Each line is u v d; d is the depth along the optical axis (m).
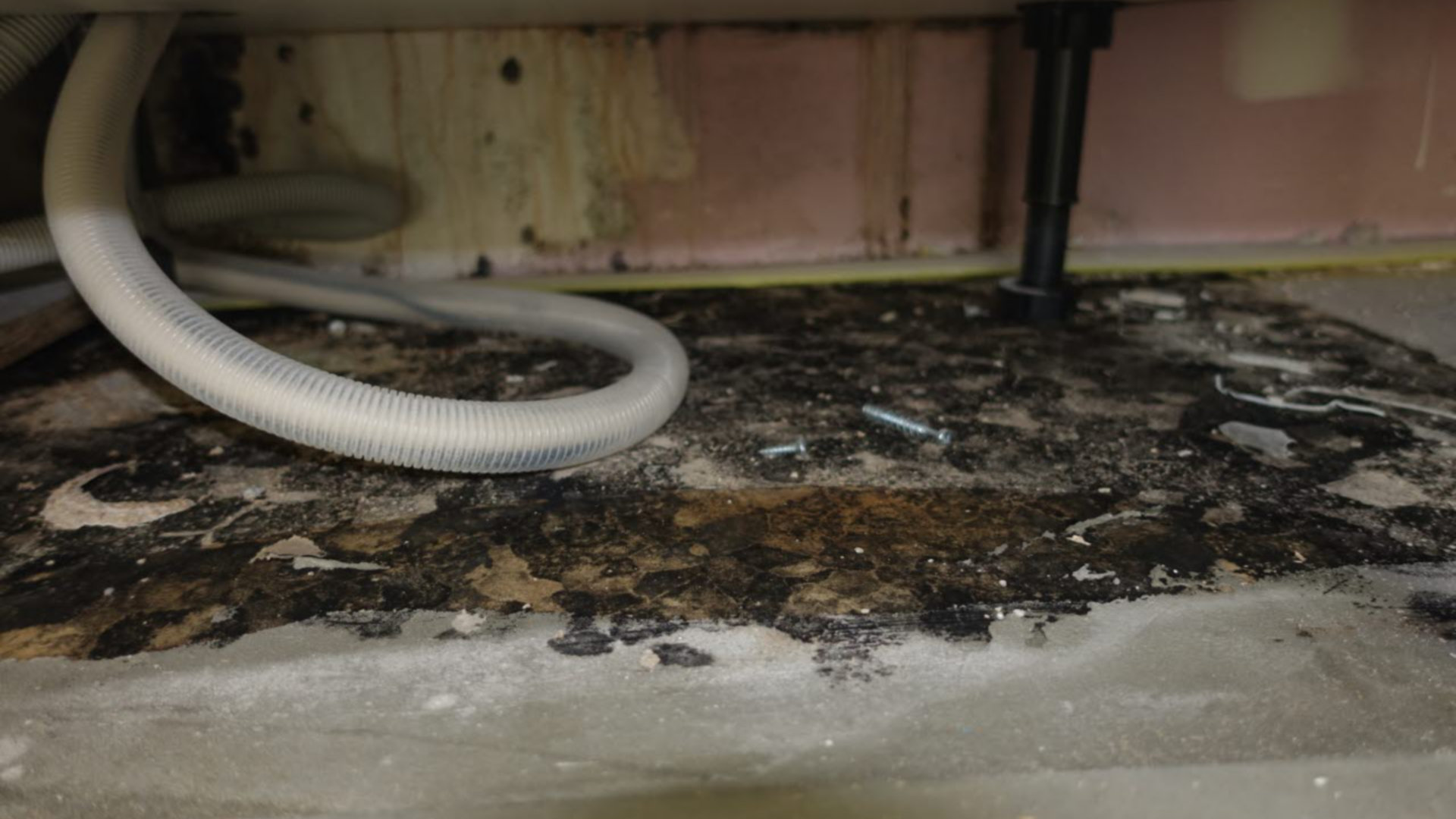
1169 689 0.85
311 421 1.15
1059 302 1.95
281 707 0.85
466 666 0.90
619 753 0.78
